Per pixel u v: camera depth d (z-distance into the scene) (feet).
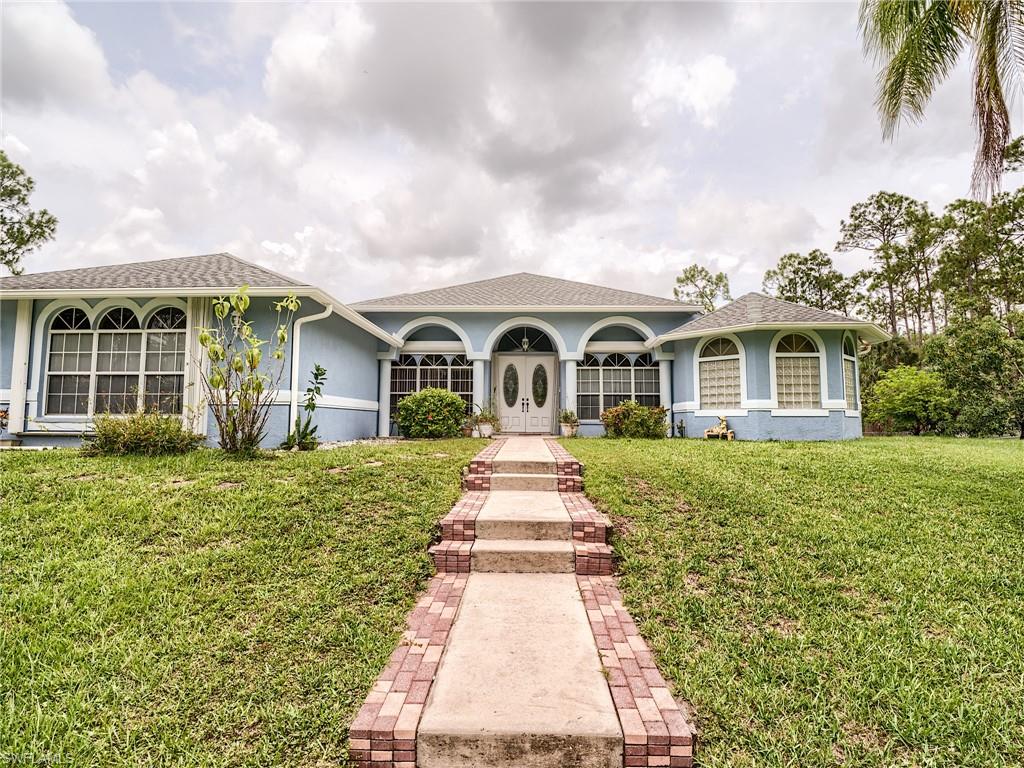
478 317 57.41
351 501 19.80
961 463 29.22
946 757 8.66
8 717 9.25
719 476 24.66
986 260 93.15
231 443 27.94
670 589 14.28
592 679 10.18
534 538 17.26
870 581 14.78
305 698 9.97
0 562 14.65
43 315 38.73
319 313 39.81
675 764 8.56
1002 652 11.55
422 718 8.95
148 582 13.78
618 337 59.21
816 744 8.93
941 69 28.63
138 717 9.46
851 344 49.90
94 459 25.64
